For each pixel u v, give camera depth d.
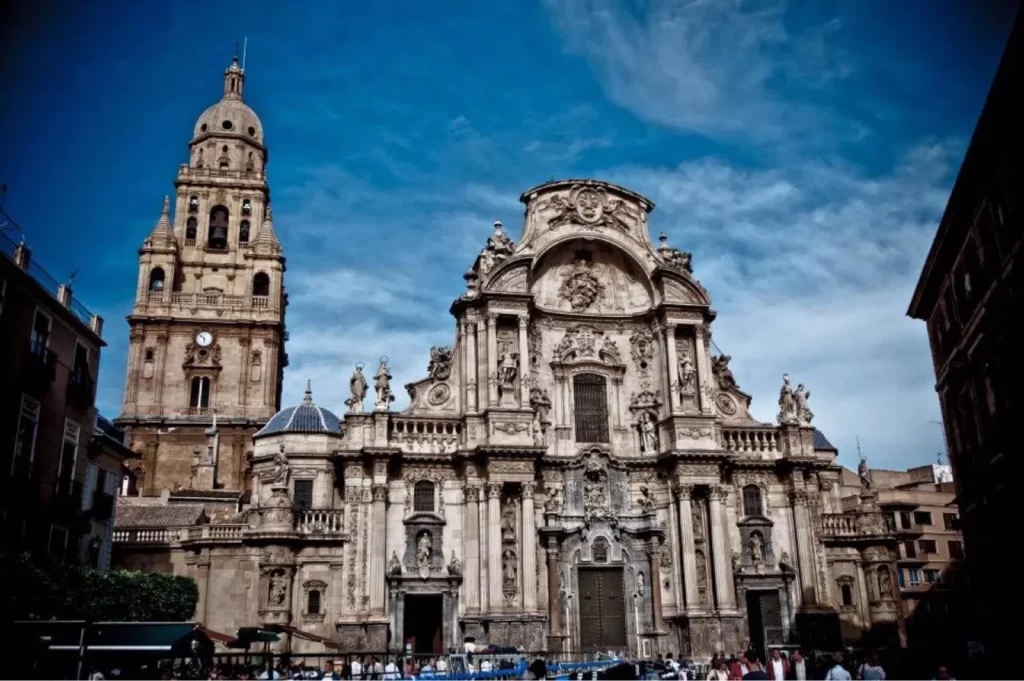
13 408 39.84
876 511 61.56
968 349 44.44
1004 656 40.12
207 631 43.50
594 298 61.75
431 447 56.00
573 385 59.62
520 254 58.50
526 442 54.84
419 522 53.84
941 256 46.09
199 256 98.38
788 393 61.00
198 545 57.34
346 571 52.06
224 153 104.38
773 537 58.47
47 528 43.31
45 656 33.84
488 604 52.06
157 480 86.12
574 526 55.88
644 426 59.03
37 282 41.62
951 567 86.88
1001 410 40.09
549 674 39.50
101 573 45.31
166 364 91.31
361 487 53.69
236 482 87.25
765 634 56.28
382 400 55.31
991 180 36.81
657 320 61.00
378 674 40.03
